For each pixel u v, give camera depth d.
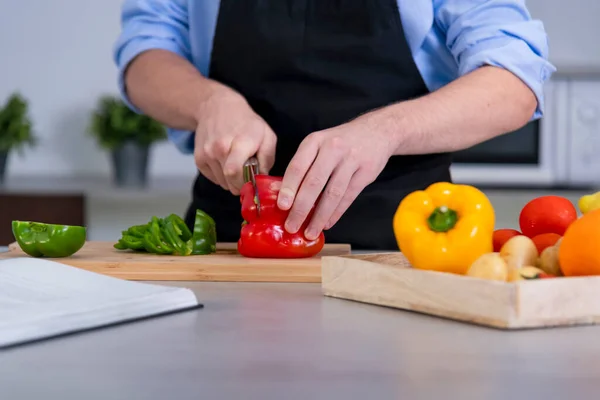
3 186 2.44
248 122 1.14
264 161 1.13
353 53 1.38
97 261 1.00
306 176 1.01
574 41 2.82
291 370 0.50
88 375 0.48
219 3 1.42
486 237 0.76
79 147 2.87
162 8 1.48
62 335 0.60
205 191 1.45
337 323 0.66
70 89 2.85
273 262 0.97
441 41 1.40
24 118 2.67
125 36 1.47
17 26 2.84
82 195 2.37
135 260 1.02
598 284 0.65
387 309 0.73
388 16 1.36
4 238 2.34
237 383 0.46
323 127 1.38
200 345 0.57
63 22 2.84
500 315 0.63
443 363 0.52
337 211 1.06
